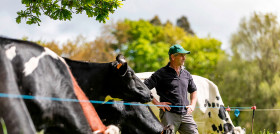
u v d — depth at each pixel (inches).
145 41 1818.4
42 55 156.5
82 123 154.9
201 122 329.4
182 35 1935.3
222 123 329.7
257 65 1192.8
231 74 1186.0
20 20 273.6
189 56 1712.6
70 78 164.1
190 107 248.7
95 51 1053.2
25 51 151.3
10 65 136.8
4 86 127.8
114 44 1808.6
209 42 1748.3
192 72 1686.8
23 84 145.6
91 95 206.5
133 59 1797.5
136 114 240.4
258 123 1031.0
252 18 1247.5
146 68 1791.3
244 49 1220.5
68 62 202.7
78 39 941.2
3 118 123.3
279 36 1206.3
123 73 203.3
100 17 270.8
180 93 245.4
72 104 155.5
